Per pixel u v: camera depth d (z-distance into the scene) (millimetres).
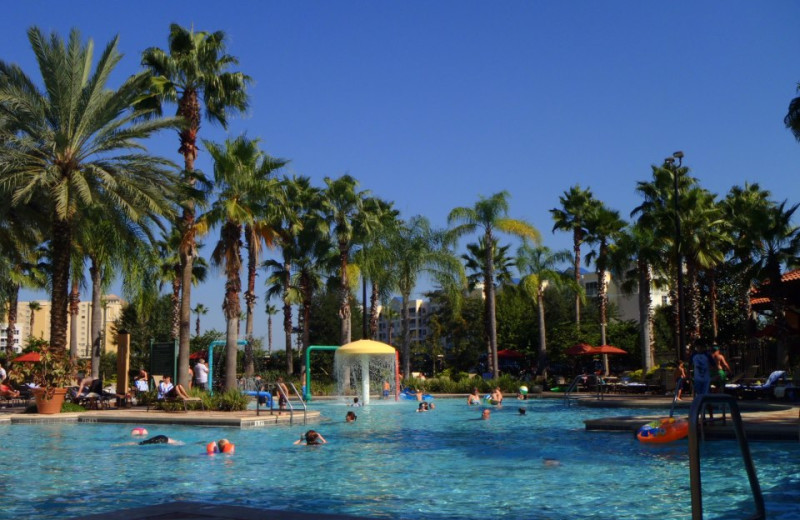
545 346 51062
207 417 19703
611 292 101812
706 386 14812
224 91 30141
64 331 23969
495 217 42719
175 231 42062
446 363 86625
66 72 24125
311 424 20078
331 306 71750
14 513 7734
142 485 9703
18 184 23234
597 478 9750
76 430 18531
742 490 8531
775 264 31453
